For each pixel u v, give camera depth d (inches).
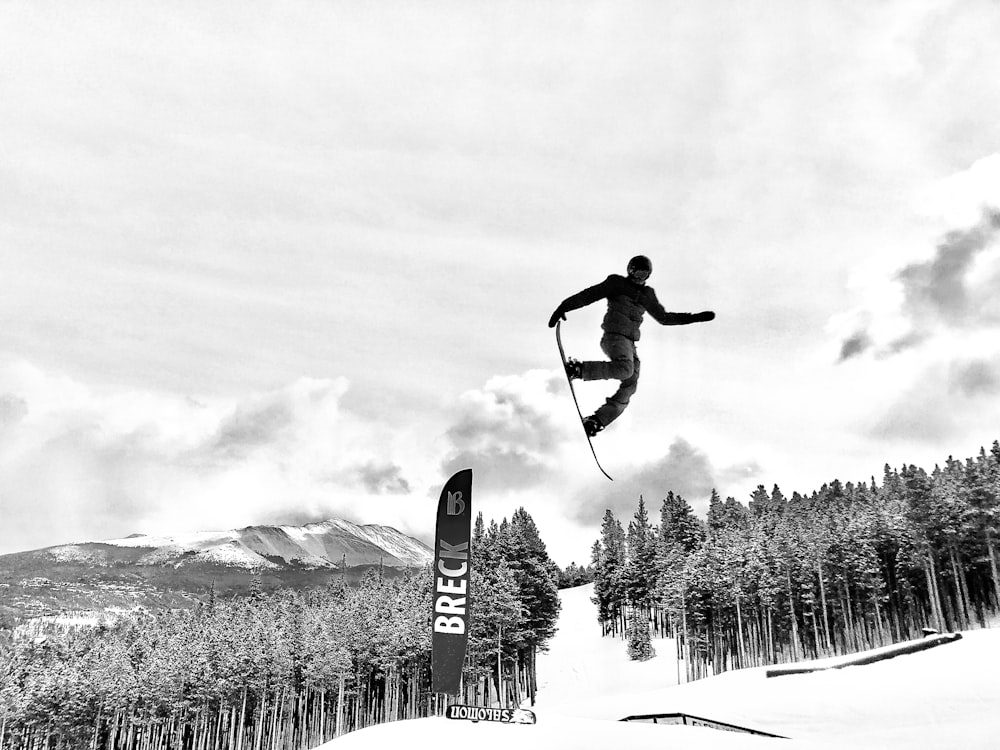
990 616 3198.8
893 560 3368.6
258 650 3501.5
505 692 3147.1
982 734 1036.5
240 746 3403.1
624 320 279.7
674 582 3806.6
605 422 283.6
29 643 4200.3
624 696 2856.8
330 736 3469.5
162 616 5157.5
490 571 3248.0
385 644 3312.0
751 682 2429.9
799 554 3427.7
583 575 7052.2
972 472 3299.7
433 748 720.3
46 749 3565.5
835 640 3331.7
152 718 3592.5
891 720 1742.1
